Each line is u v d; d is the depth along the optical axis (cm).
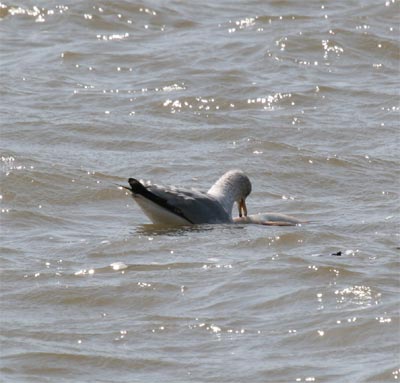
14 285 1322
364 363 1096
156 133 2108
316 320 1196
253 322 1203
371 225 1600
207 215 1616
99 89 2367
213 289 1298
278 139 2100
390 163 1962
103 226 1616
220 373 1088
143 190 1590
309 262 1380
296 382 1063
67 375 1092
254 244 1486
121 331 1188
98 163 1919
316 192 1842
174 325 1201
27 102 2267
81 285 1317
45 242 1514
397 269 1363
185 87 2381
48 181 1784
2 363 1110
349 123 2188
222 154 1994
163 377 1086
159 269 1375
